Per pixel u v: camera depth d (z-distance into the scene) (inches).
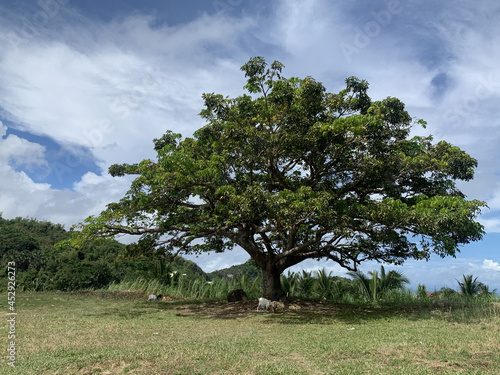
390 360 279.0
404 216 488.7
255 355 296.4
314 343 341.4
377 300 772.0
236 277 1018.7
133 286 964.6
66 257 1723.7
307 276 909.8
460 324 441.4
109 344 338.6
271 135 609.6
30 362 267.0
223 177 648.4
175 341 355.3
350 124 545.0
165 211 685.9
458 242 575.5
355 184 640.4
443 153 636.7
